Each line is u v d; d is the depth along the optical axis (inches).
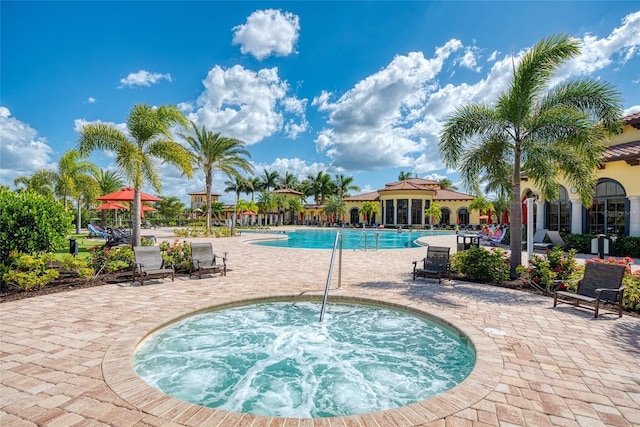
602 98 311.1
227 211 2316.7
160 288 298.2
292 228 1668.3
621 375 141.6
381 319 240.2
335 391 149.6
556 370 145.5
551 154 334.6
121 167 456.8
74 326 195.2
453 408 115.6
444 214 1905.8
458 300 265.3
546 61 315.0
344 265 448.1
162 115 507.8
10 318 208.8
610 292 232.7
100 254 348.5
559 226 698.2
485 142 359.3
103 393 122.2
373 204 1866.4
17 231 291.9
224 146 1017.5
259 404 139.4
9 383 128.9
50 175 930.7
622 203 562.3
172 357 180.4
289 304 271.7
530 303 256.7
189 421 106.7
